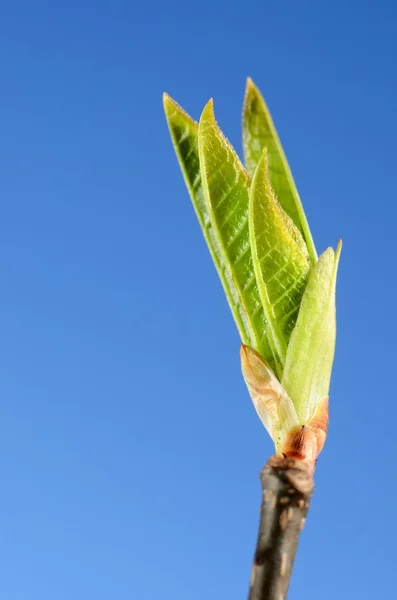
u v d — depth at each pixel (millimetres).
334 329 134
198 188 139
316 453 130
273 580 122
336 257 134
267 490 125
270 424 131
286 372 133
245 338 136
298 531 124
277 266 134
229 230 136
